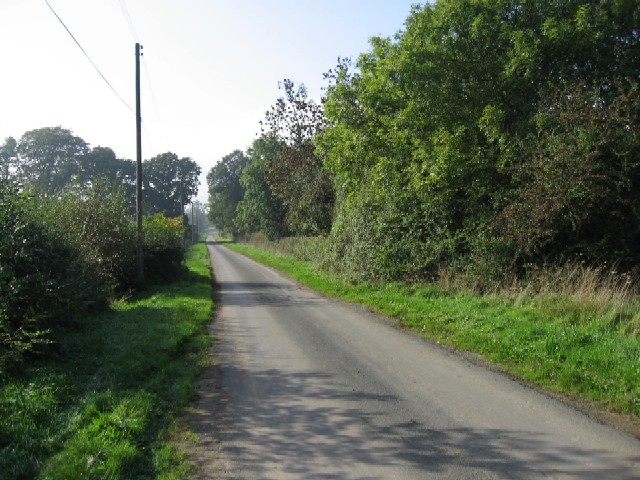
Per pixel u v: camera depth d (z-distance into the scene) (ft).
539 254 42.55
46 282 26.66
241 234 299.38
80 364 24.07
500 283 42.29
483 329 30.94
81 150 211.41
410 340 31.65
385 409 19.01
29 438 15.33
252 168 182.29
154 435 16.66
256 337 33.53
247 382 22.97
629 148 37.27
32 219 30.22
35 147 200.95
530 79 47.09
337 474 13.80
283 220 177.37
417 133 52.75
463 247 48.55
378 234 55.98
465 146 48.39
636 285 35.91
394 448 15.48
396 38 60.18
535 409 18.92
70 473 13.14
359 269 59.06
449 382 22.47
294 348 29.84
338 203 83.41
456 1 49.44
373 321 38.75
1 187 27.02
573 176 37.11
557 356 24.53
